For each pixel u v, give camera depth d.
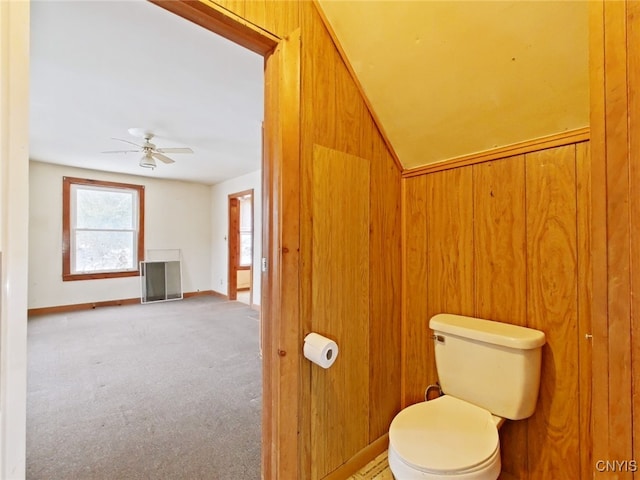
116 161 4.48
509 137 1.47
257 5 1.20
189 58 1.93
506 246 1.51
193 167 4.86
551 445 1.37
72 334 3.74
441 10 1.21
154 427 1.92
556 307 1.36
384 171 1.77
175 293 5.93
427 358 1.79
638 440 0.69
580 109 1.25
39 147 3.78
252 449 1.73
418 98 1.53
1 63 0.67
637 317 0.69
